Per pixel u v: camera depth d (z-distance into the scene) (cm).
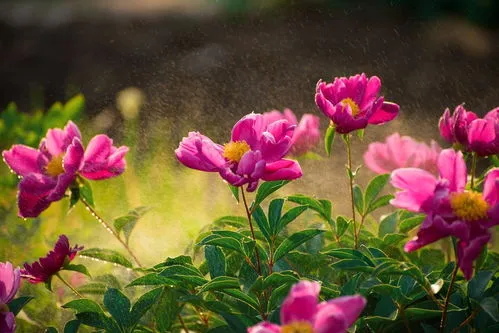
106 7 752
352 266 202
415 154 232
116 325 212
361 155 372
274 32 657
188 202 295
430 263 225
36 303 240
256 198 212
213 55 628
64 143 224
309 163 334
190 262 215
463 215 197
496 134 210
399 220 228
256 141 207
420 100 525
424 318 208
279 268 218
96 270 248
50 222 271
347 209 295
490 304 201
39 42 688
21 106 595
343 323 186
